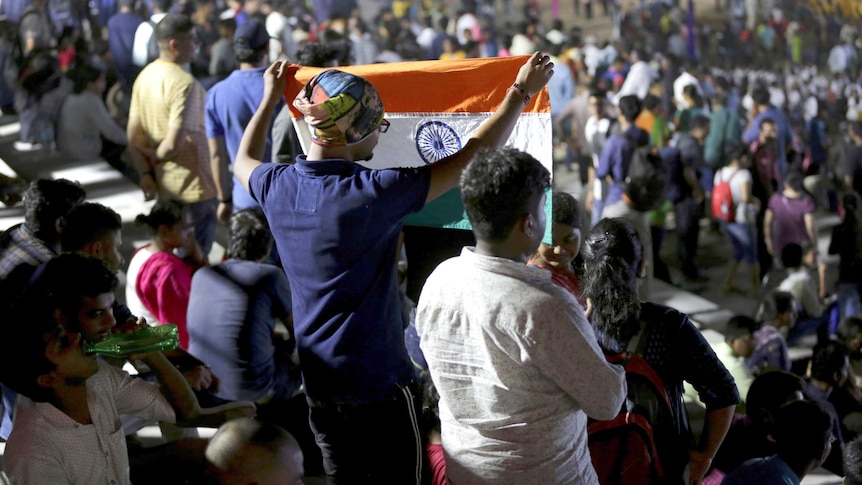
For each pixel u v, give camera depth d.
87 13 13.85
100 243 3.51
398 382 2.72
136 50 8.33
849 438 5.91
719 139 11.77
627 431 2.81
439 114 2.89
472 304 2.28
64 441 2.63
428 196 2.51
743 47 24.59
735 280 10.83
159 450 2.89
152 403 2.89
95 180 8.79
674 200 10.27
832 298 10.39
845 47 23.05
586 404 2.26
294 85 3.04
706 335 8.34
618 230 3.00
